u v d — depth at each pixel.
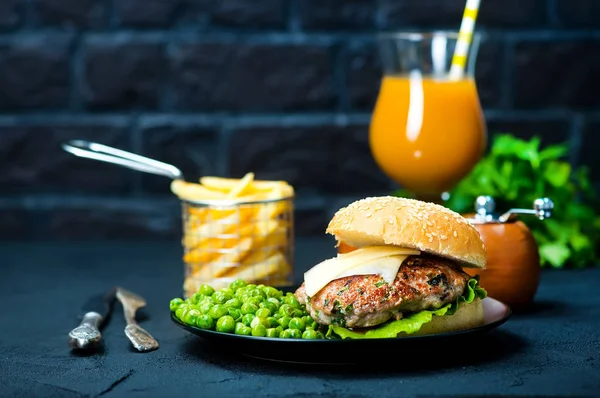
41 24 2.99
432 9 2.96
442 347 1.49
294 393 1.39
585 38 2.97
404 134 2.11
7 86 3.00
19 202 3.05
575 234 2.36
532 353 1.60
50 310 2.00
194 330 1.52
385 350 1.44
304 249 2.66
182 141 3.00
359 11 2.96
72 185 3.04
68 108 3.01
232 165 3.00
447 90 2.09
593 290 2.10
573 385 1.41
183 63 2.98
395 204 1.56
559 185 2.35
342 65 2.97
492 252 1.83
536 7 2.97
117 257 2.61
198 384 1.44
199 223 1.92
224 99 2.99
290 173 3.00
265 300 1.58
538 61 2.98
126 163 2.00
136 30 2.98
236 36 2.97
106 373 1.51
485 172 2.32
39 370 1.54
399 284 1.46
